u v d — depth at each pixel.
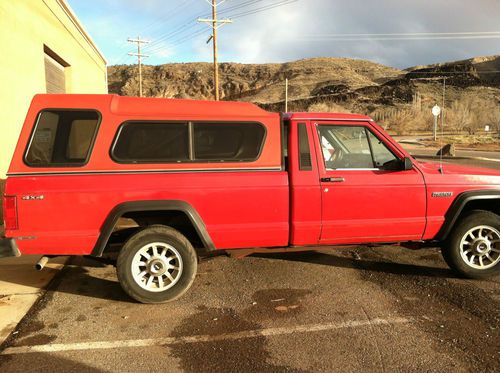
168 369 3.13
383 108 127.12
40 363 3.21
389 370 3.09
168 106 4.24
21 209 3.90
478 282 4.82
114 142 4.07
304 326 3.78
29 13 8.85
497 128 73.56
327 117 4.61
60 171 3.97
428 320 3.88
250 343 3.50
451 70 199.88
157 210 4.22
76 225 4.01
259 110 4.45
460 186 4.75
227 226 4.31
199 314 4.05
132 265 4.17
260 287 4.71
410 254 5.90
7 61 7.71
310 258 5.71
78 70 13.97
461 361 3.20
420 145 41.97
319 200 4.45
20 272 5.17
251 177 4.32
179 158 4.22
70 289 4.69
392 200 4.61
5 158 7.62
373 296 4.43
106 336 3.63
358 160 4.66
